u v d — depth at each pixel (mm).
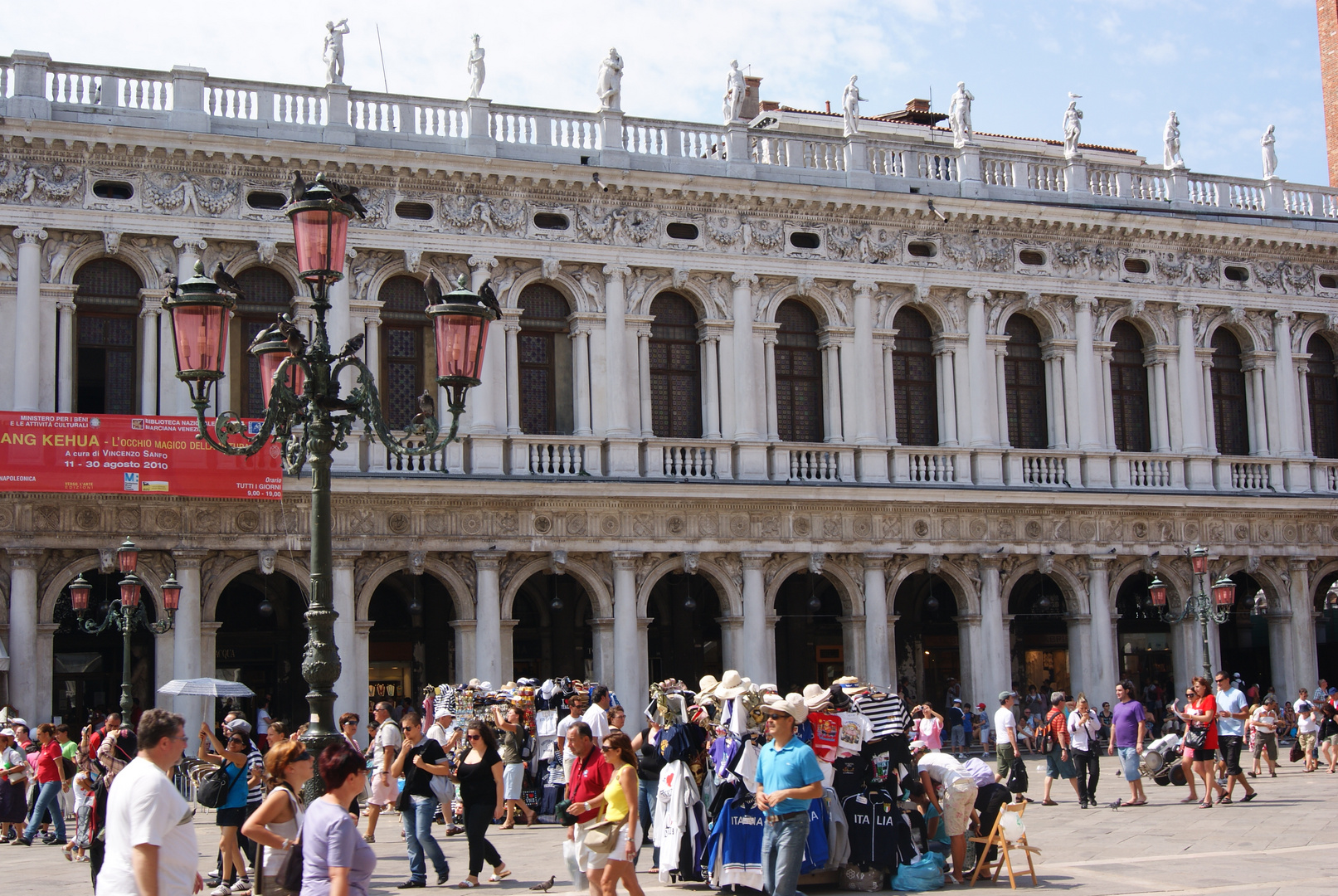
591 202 45844
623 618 44469
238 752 21422
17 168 40156
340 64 43656
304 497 41500
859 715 20922
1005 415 50281
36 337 40000
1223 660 56656
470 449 43875
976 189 50469
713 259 46875
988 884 21078
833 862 20344
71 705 43406
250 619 45875
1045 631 53781
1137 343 53000
